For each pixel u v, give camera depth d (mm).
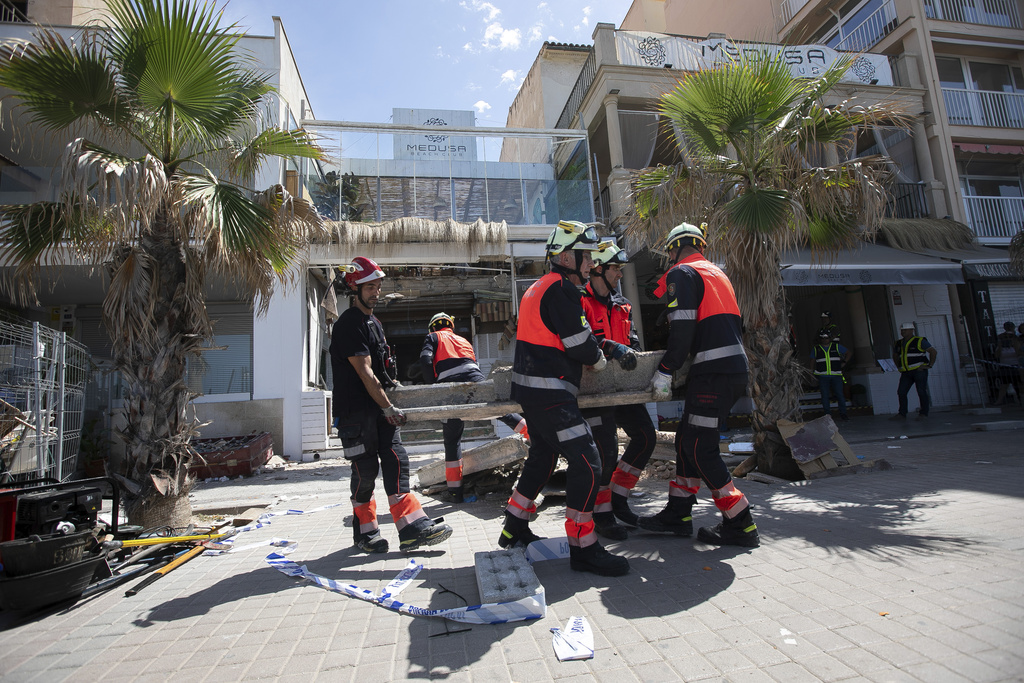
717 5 20062
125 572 3379
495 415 3357
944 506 3730
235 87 5188
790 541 3191
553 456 3217
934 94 14008
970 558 2699
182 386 4895
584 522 2881
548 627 2289
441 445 10430
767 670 1831
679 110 5715
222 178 5789
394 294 11570
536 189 12586
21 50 4180
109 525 4027
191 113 5055
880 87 13625
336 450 9852
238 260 5074
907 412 11602
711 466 3178
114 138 5133
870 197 5254
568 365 2912
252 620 2590
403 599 2713
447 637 2266
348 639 2312
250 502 5930
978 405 12422
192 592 3037
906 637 1979
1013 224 14359
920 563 2688
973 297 13000
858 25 15883
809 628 2105
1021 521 3260
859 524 3445
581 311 2869
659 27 21344
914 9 14406
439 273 11680
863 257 10680
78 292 10727
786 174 5680
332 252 10000
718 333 3170
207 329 5098
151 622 2631
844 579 2561
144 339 4719
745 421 11367
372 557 3518
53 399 6332
